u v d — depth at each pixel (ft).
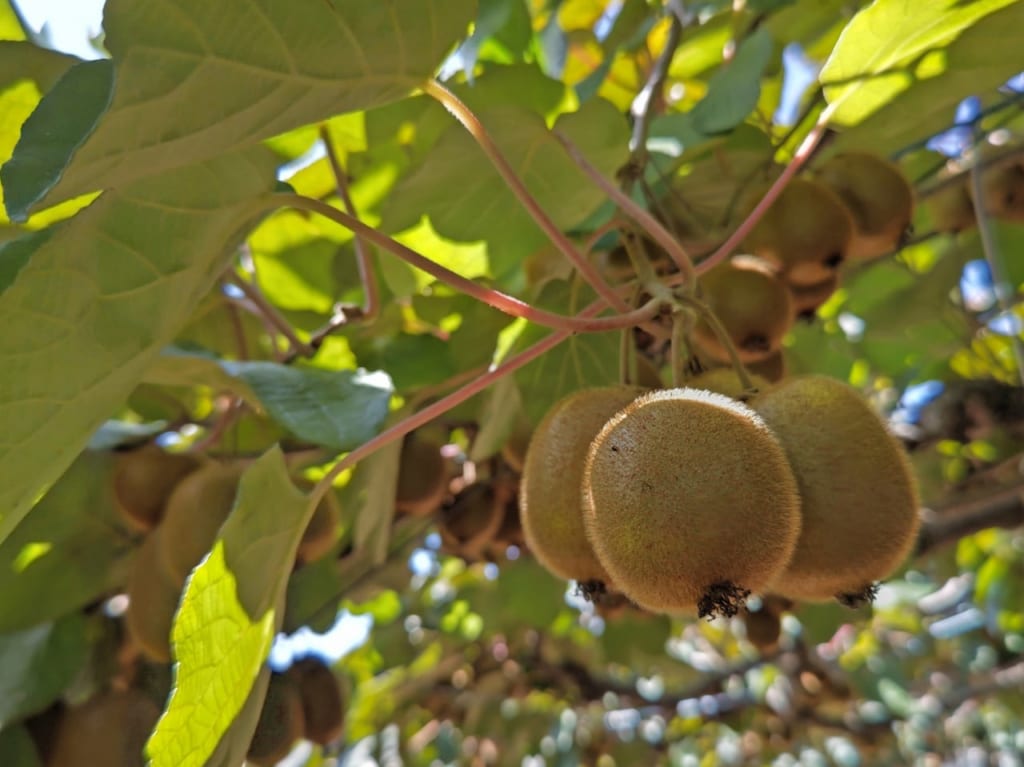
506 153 0.83
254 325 1.15
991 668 2.12
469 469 1.15
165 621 0.84
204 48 0.47
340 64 0.55
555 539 0.62
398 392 1.03
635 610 1.10
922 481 1.49
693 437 0.54
